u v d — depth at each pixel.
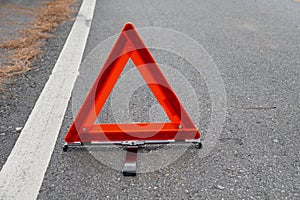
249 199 2.47
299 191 2.55
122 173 2.73
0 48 5.14
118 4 8.49
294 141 3.15
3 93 3.87
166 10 8.05
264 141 3.15
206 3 8.95
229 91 4.11
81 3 8.27
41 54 5.01
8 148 2.98
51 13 7.17
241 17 7.57
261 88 4.20
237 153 2.97
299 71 4.73
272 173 2.74
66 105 3.66
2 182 2.59
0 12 7.02
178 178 2.68
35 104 3.66
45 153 2.93
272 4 8.91
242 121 3.48
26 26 6.23
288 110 3.70
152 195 2.51
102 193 2.52
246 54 5.35
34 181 2.62
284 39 6.12
